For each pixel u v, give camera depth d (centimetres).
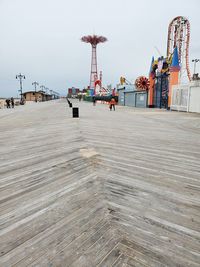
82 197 313
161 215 266
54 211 274
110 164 470
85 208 281
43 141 722
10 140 752
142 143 696
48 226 242
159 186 356
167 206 289
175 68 2758
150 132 928
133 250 202
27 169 439
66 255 196
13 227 241
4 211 276
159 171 430
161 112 2316
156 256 195
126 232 230
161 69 3120
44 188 345
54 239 219
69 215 264
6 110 2589
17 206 288
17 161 497
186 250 203
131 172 421
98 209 278
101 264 185
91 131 916
